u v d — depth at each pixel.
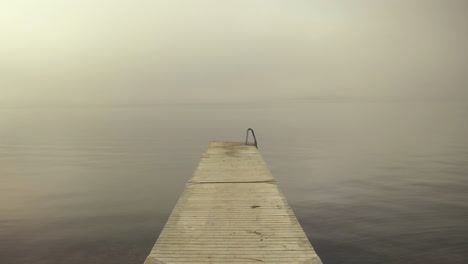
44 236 9.57
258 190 6.82
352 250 8.31
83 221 10.95
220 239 4.24
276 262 3.61
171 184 17.25
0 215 11.63
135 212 12.09
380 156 25.22
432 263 7.48
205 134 48.16
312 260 3.66
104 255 8.24
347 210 11.65
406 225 9.98
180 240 4.21
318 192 14.48
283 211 5.39
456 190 14.30
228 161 10.42
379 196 13.52
